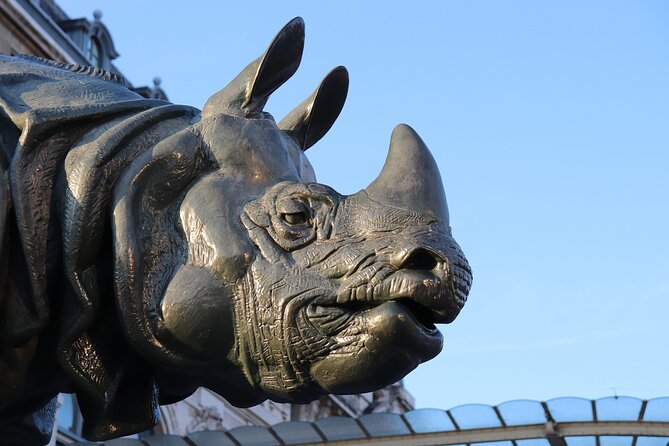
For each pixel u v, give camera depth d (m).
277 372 2.75
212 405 20.42
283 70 3.12
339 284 2.69
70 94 3.12
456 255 2.68
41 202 2.88
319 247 2.75
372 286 2.64
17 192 2.85
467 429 8.72
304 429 8.82
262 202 2.85
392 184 2.80
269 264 2.75
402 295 2.62
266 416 22.39
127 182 2.84
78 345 2.93
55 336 2.93
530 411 8.60
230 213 2.83
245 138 2.98
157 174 2.87
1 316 2.88
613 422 8.50
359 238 2.73
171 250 2.84
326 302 2.68
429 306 2.63
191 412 19.67
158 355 2.80
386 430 8.80
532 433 8.60
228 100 3.07
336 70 3.28
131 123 2.95
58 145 2.95
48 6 16.73
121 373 3.04
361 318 2.67
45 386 3.11
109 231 2.86
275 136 3.04
